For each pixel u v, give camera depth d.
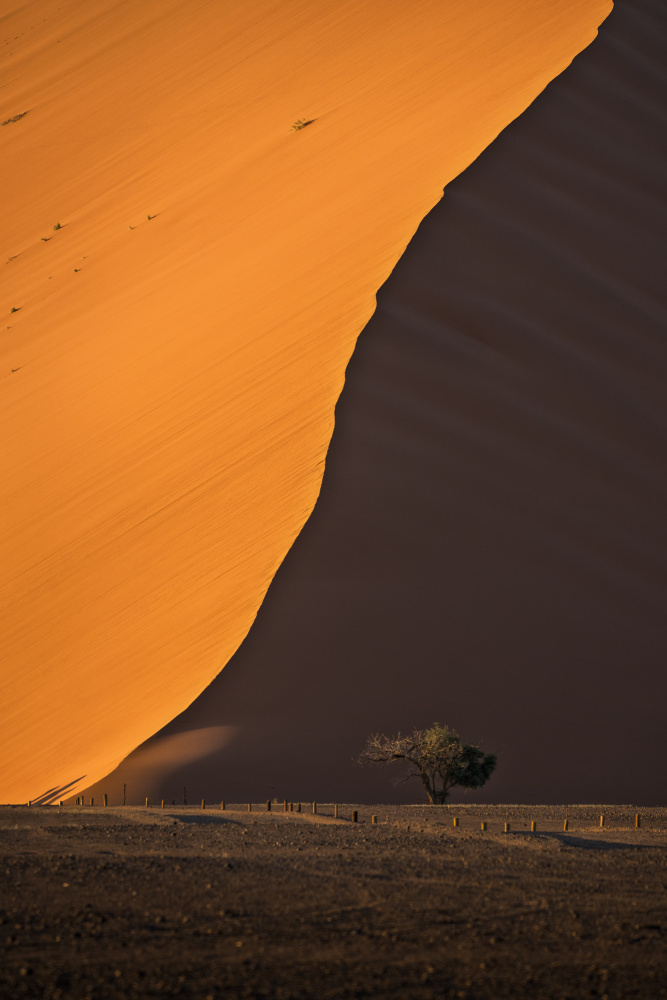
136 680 105.31
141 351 174.25
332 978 35.84
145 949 38.94
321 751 96.69
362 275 146.88
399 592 109.25
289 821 73.81
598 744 103.75
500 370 137.12
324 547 110.19
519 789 99.50
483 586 112.56
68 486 147.88
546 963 37.84
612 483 131.75
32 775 99.25
